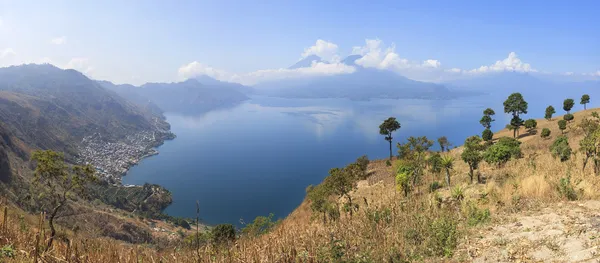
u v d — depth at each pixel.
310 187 41.91
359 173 36.62
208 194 155.38
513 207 10.09
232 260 8.57
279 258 8.49
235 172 197.62
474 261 7.08
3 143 132.00
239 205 137.38
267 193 153.00
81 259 7.59
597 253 6.21
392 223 10.16
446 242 8.10
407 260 7.75
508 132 66.94
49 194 18.12
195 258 8.48
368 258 7.75
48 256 7.35
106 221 80.69
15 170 105.31
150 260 8.46
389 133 61.06
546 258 6.55
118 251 8.55
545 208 9.57
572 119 56.62
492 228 8.69
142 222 95.12
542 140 45.56
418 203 12.45
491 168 24.59
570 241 7.02
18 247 7.86
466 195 12.81
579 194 10.18
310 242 9.26
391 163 48.84
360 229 10.26
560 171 14.77
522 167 19.31
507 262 6.73
